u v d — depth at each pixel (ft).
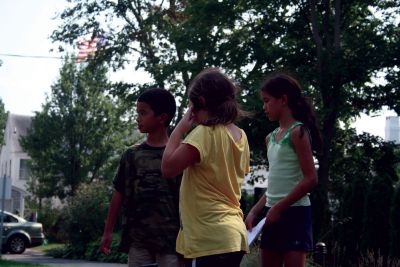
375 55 71.20
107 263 74.13
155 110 15.96
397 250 45.98
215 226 11.35
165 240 15.58
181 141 11.65
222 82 11.70
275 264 14.87
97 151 120.06
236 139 11.86
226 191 11.60
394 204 46.47
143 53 99.71
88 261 78.02
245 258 28.12
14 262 60.44
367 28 79.56
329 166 79.51
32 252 96.63
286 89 14.78
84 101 119.75
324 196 56.49
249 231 14.25
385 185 52.19
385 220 51.52
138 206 15.84
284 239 14.47
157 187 15.76
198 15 78.38
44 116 119.75
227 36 80.23
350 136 80.79
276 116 14.97
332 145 81.10
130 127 122.21
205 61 76.23
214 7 76.74
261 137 67.87
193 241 11.43
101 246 16.71
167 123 16.17
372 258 43.34
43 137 119.24
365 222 52.16
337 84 73.87
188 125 11.77
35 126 120.67
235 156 11.75
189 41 77.15
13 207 192.03
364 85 76.69
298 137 14.32
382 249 51.42
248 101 66.64
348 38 77.46
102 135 119.85
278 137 14.97
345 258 53.52
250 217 15.16
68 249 84.69
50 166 119.75
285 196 14.51
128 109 115.75
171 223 15.69
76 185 119.34
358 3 78.48
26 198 128.67
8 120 212.43
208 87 11.62
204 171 11.46
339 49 72.84
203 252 11.31
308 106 14.87
